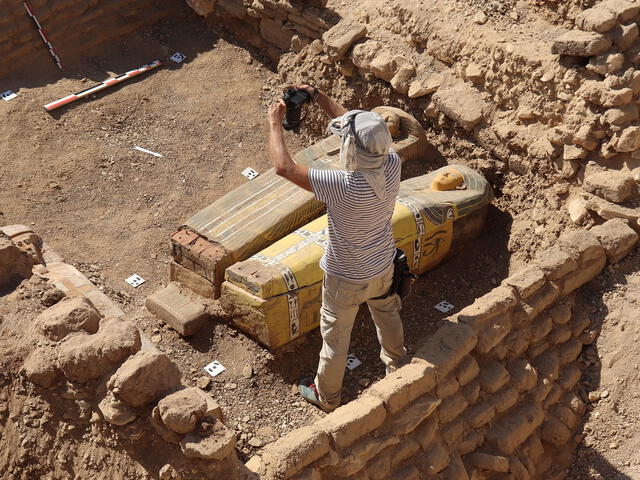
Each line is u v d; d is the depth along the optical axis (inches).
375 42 287.9
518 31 268.1
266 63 339.6
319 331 221.8
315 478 158.2
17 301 180.7
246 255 226.7
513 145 252.7
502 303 193.9
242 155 302.8
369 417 166.4
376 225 167.2
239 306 211.6
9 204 276.7
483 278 242.4
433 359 179.0
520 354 197.3
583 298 213.8
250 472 152.4
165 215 277.7
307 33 312.8
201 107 321.1
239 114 319.0
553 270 203.8
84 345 157.4
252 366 213.3
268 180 247.8
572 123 234.7
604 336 207.0
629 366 199.9
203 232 230.1
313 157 260.1
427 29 281.7
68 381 161.2
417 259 231.9
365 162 158.2
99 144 303.1
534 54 251.1
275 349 214.7
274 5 316.8
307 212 239.6
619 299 210.2
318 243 216.5
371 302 185.3
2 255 186.1
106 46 341.7
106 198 283.4
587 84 234.4
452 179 241.9
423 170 272.5
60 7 329.1
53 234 267.3
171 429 147.7
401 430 171.6
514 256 245.1
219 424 149.0
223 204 240.2
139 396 151.3
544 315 203.5
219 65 339.3
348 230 165.9
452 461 178.4
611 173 227.8
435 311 232.2
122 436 156.7
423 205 228.8
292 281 206.8
